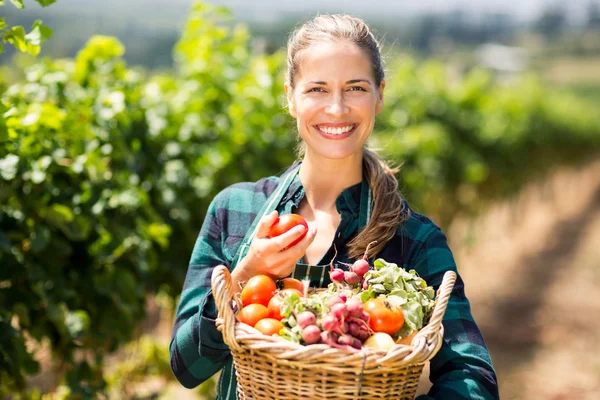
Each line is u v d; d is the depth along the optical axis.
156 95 4.02
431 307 1.66
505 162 10.13
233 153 4.40
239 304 1.69
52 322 3.03
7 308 2.77
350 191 1.92
